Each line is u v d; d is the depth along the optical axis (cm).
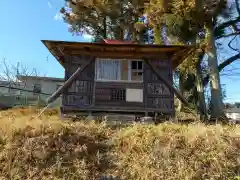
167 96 729
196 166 423
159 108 723
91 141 483
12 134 480
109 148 477
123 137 497
